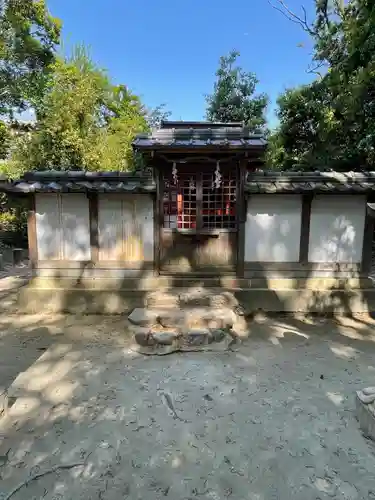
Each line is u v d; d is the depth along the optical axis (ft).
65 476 7.57
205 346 14.51
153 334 14.40
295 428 9.28
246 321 17.95
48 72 42.70
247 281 18.89
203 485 7.36
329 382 11.79
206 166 18.07
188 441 8.75
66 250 19.27
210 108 54.08
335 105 37.11
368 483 7.40
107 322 17.72
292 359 13.60
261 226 18.81
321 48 40.81
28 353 14.25
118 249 19.20
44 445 8.55
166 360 13.47
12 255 36.32
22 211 42.91
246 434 9.03
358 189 17.42
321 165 41.01
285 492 7.18
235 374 12.35
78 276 19.38
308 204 18.61
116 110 52.60
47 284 19.29
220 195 18.53
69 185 17.58
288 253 19.02
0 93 41.34
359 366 13.01
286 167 47.52
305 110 43.62
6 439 8.77
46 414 9.84
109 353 14.05
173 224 18.94
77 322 17.72
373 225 18.80
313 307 18.67
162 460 8.08
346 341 15.44
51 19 44.32
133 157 40.88
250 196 18.56
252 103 52.44
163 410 10.10
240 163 17.75
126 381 11.78
